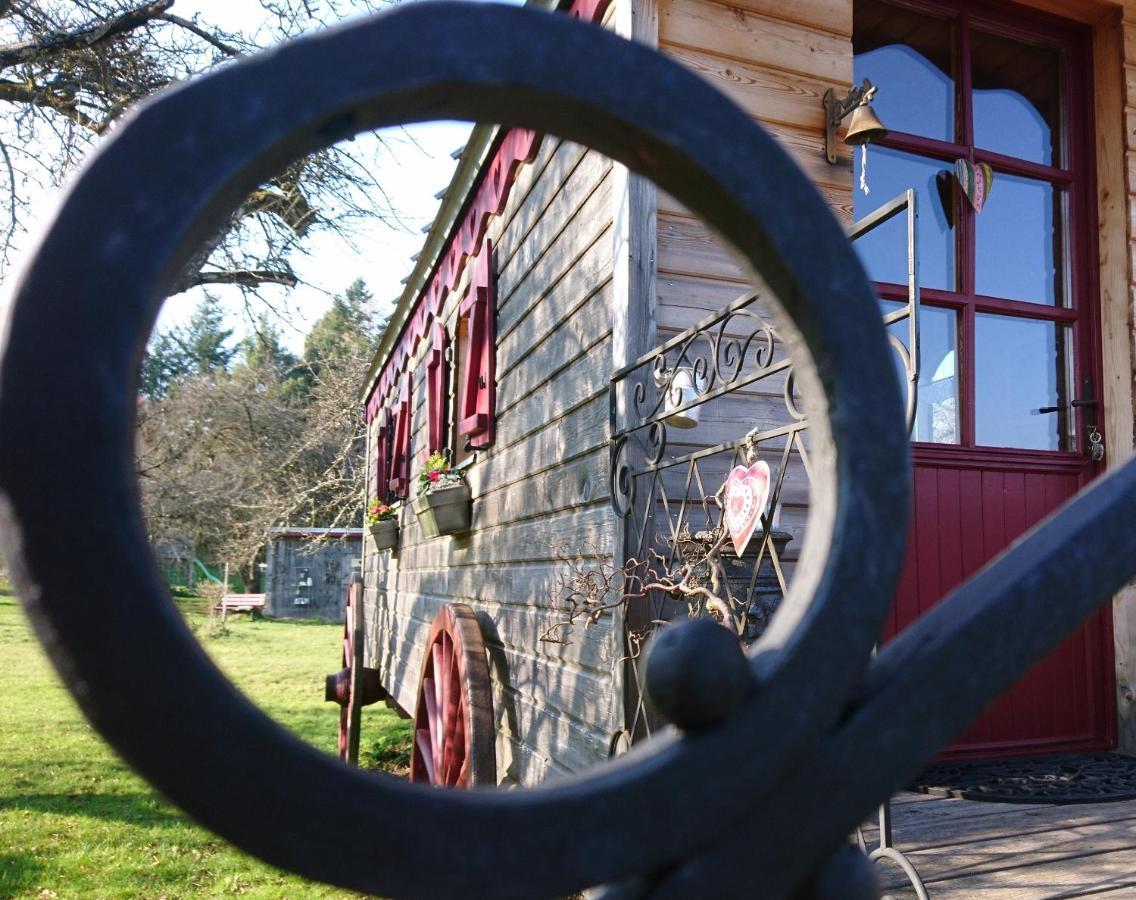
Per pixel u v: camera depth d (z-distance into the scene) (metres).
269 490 20.33
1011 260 3.62
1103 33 3.67
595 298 3.14
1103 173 3.61
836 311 0.32
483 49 0.28
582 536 3.14
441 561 5.93
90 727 0.24
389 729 7.86
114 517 0.23
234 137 0.25
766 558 2.25
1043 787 2.75
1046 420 3.58
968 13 3.60
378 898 0.27
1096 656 3.45
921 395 3.41
